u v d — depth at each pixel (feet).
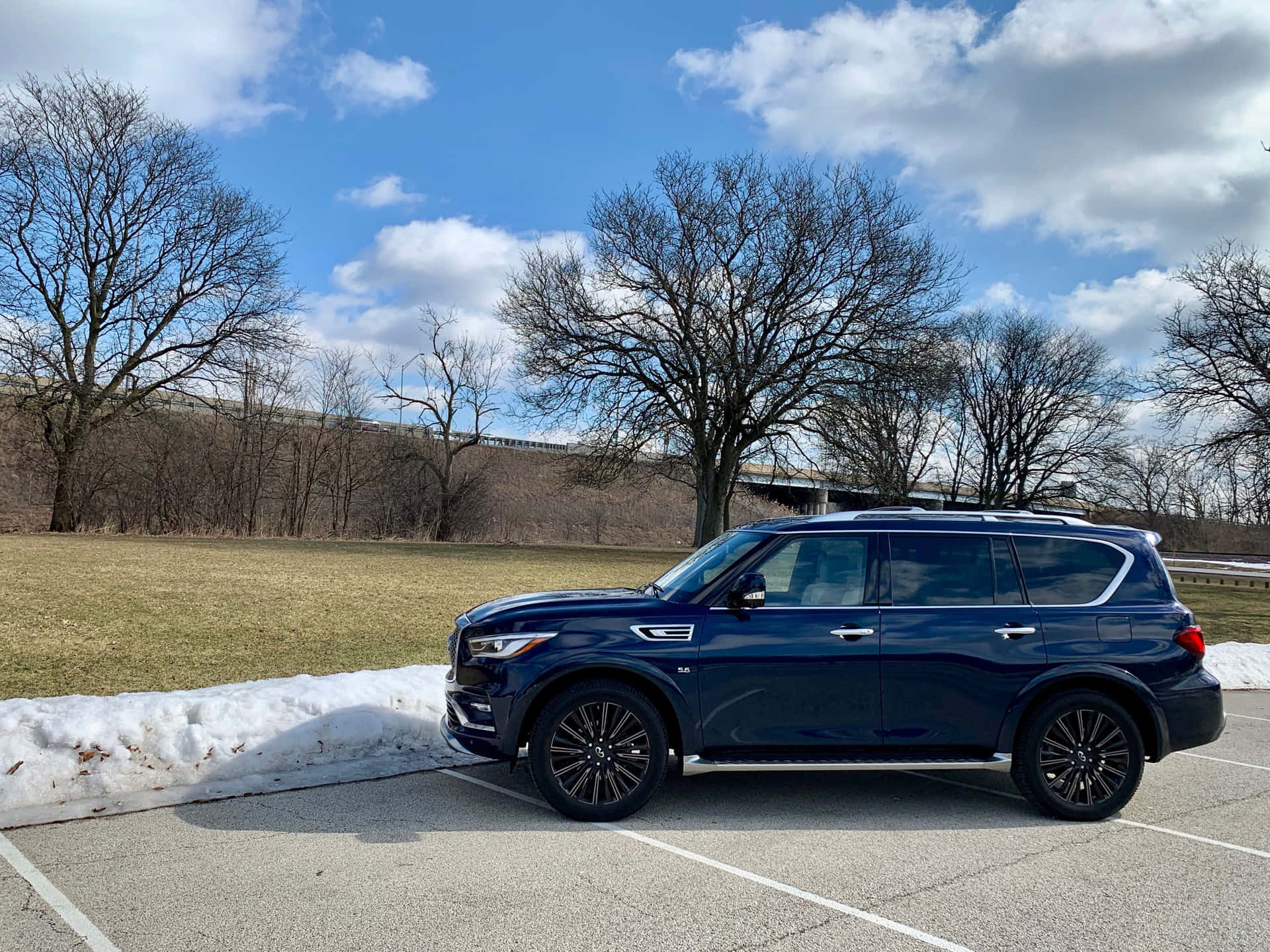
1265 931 12.65
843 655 17.78
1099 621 18.63
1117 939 12.29
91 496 116.37
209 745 19.83
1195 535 204.33
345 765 20.92
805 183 107.55
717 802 19.01
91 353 106.52
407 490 155.84
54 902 12.85
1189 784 21.48
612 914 12.83
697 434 111.75
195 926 12.11
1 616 35.47
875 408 101.14
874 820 17.90
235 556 75.10
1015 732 18.19
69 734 18.62
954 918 12.98
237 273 110.32
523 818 17.54
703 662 17.58
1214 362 88.53
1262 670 40.98
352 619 40.78
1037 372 177.37
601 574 76.59
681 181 110.93
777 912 13.05
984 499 183.42
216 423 128.06
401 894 13.41
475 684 17.76
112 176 104.88
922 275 102.17
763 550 18.79
